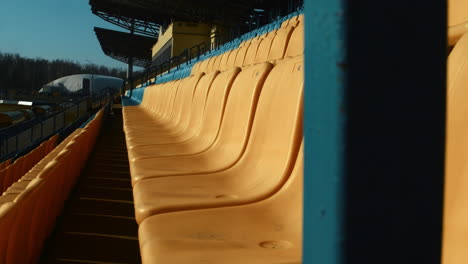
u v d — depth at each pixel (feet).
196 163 9.21
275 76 7.57
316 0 1.56
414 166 1.45
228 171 7.98
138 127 17.40
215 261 3.89
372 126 1.43
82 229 11.88
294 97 6.33
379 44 1.42
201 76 14.43
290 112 6.40
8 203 7.12
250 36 59.06
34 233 9.01
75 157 17.60
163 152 10.71
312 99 1.60
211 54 65.26
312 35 1.59
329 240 1.48
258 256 4.03
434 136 1.46
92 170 21.35
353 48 1.41
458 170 3.07
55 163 11.84
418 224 1.45
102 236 11.35
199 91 13.67
